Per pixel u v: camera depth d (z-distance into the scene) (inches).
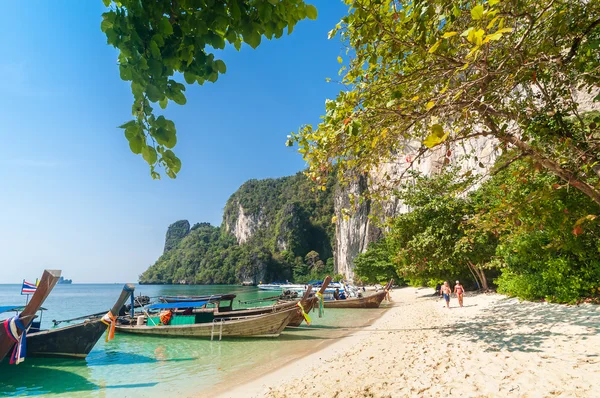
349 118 120.3
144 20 67.9
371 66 150.7
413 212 872.9
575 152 156.3
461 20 130.6
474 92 143.9
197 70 77.9
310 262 5383.9
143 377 408.2
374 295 1052.5
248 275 5378.9
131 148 73.3
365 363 368.8
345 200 3595.0
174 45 73.2
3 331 282.4
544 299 540.7
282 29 78.5
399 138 165.5
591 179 163.6
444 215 806.5
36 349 462.9
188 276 6599.4
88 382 393.1
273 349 529.3
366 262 1929.1
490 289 889.5
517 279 597.3
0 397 352.5
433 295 1159.6
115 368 450.3
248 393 321.4
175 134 75.0
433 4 109.9
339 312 968.9
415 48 134.0
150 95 69.6
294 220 5866.1
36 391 367.9
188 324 645.9
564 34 137.3
